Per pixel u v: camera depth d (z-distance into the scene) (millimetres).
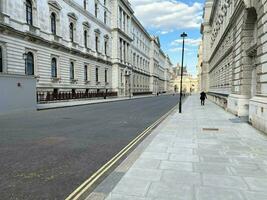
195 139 9000
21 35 31281
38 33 34406
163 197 4234
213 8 40312
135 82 85938
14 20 30141
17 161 6621
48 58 36969
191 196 4266
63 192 4605
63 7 40938
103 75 58375
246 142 8453
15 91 20953
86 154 7355
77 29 45844
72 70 44688
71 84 43531
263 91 10617
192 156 6754
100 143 8875
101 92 54219
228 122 13500
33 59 34125
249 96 15461
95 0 53938
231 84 19578
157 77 126312
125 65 71062
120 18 68062
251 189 4551
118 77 65000
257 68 11539
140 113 20438
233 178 5094
